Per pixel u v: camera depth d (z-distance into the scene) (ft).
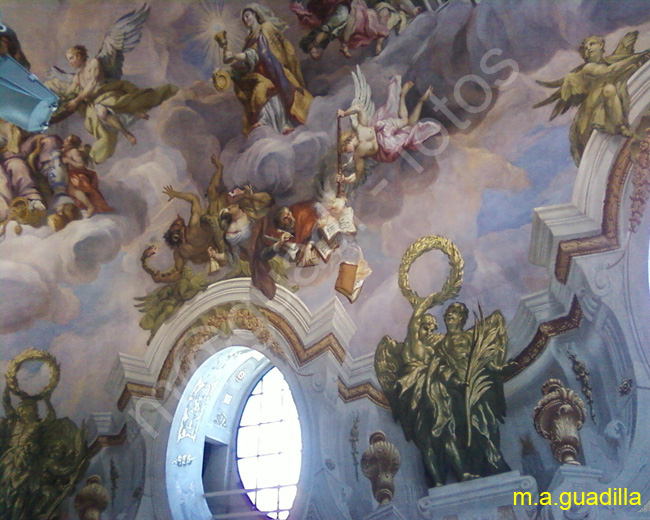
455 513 38.96
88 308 48.91
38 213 49.39
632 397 36.63
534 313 39.99
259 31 46.42
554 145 40.55
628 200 38.47
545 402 38.68
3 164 49.32
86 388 48.11
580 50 40.16
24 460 47.57
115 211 49.16
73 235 49.32
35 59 48.47
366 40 44.60
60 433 47.73
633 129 38.52
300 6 45.47
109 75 48.67
